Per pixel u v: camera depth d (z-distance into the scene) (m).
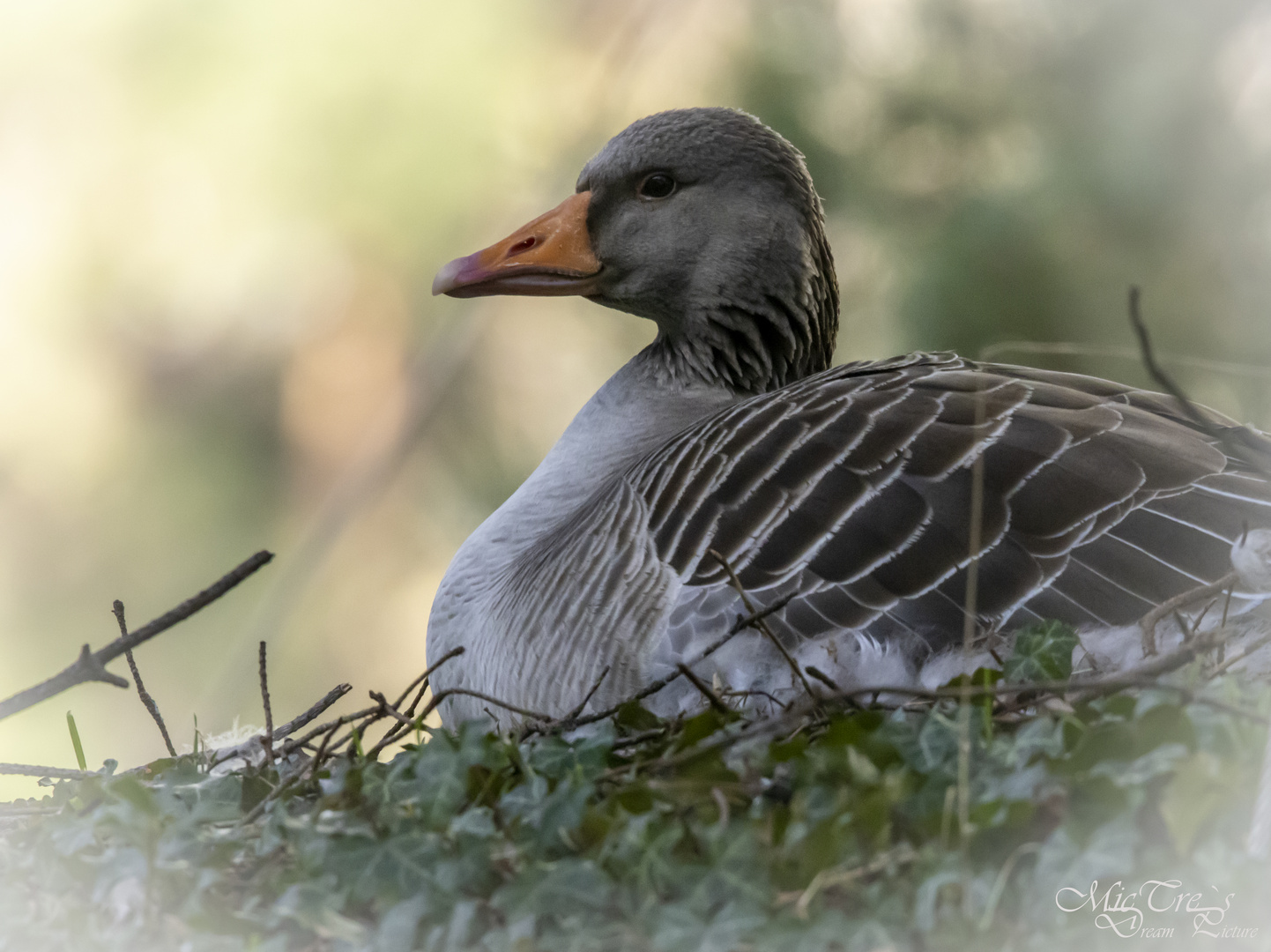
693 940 5.22
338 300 24.53
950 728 6.00
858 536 7.33
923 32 15.95
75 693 24.16
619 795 6.00
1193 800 5.14
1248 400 14.72
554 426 21.56
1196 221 14.53
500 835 5.95
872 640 7.12
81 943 5.84
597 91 18.77
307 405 25.70
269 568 24.58
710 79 17.86
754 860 5.38
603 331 20.77
